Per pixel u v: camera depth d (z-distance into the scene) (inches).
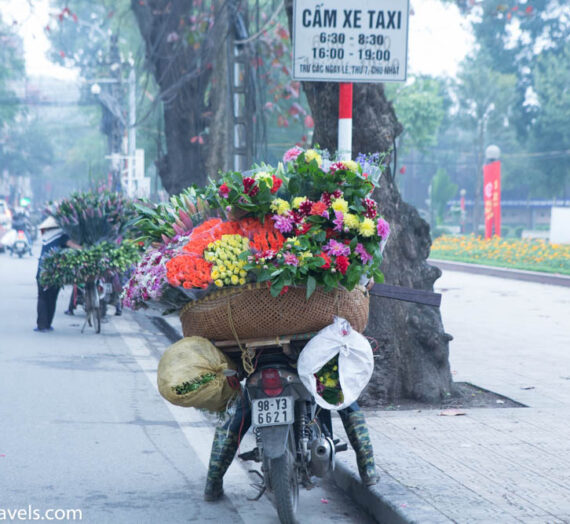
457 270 1063.6
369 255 171.0
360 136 301.3
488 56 2241.6
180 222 183.3
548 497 180.1
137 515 185.8
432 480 192.5
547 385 323.9
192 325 174.4
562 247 1127.0
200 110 694.5
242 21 603.5
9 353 408.8
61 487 205.0
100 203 473.1
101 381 343.0
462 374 347.9
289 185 174.1
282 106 745.6
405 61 262.7
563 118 2107.5
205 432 263.6
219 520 183.5
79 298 567.5
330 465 176.7
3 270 1000.2
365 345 172.9
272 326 167.6
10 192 3853.3
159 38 664.4
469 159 3083.2
